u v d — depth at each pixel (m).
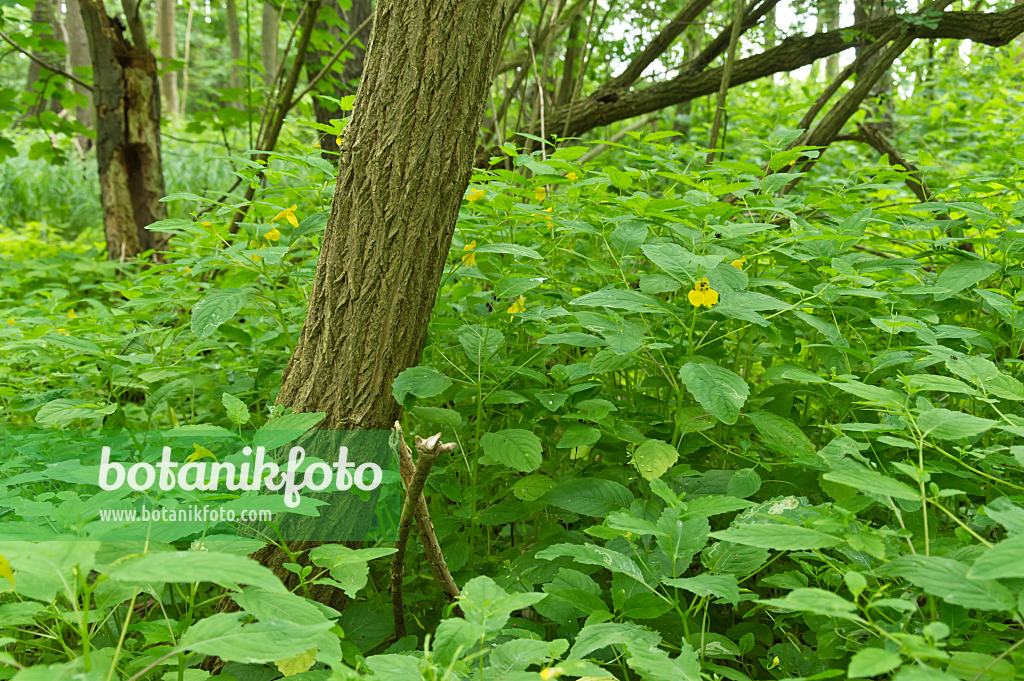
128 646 1.73
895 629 1.28
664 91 5.14
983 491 1.94
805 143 4.34
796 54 4.72
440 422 2.03
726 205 2.46
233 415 1.61
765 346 2.74
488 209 2.68
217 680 1.48
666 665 1.21
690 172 3.01
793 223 2.59
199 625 1.09
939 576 1.15
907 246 2.82
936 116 6.07
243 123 5.33
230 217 4.55
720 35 5.05
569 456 2.47
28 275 4.60
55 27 11.51
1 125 5.41
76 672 1.03
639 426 2.30
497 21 1.90
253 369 2.88
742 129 4.58
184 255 2.77
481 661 1.20
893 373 2.12
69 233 9.76
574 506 1.91
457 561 2.02
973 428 1.44
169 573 0.92
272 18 10.66
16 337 3.14
